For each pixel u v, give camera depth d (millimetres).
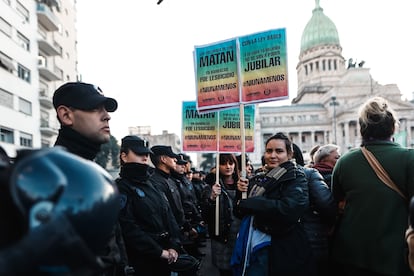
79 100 1895
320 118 81000
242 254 3180
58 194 777
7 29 24578
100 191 873
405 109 67875
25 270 699
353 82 75938
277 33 3732
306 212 3379
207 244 9484
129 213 3092
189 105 5395
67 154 915
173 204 4957
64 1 37594
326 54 89938
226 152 5082
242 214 3293
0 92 23391
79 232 801
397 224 2414
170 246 3422
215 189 4309
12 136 24766
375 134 2652
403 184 2447
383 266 2385
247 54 3918
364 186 2541
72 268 750
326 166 4246
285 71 3678
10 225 794
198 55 4297
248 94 3879
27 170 786
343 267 2730
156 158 5336
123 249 2311
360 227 2518
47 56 32625
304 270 2941
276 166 3271
